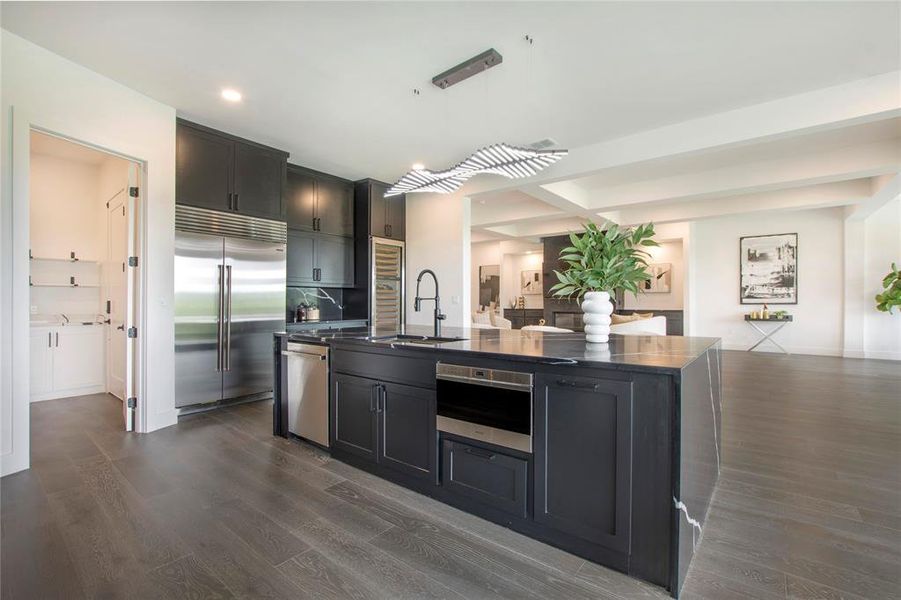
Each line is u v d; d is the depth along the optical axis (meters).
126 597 1.53
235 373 4.16
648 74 3.05
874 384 5.09
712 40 2.64
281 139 4.31
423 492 2.35
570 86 3.21
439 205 5.91
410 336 2.97
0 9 2.36
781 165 4.90
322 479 2.54
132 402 3.43
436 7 2.35
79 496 2.29
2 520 2.03
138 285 3.43
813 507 2.19
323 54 2.81
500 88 3.26
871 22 2.45
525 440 1.92
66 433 3.34
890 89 3.03
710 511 2.14
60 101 2.85
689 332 8.51
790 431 3.39
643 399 1.60
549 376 1.85
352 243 5.91
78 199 4.80
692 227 8.57
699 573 1.66
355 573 1.68
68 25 2.52
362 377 2.66
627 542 1.64
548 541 1.87
